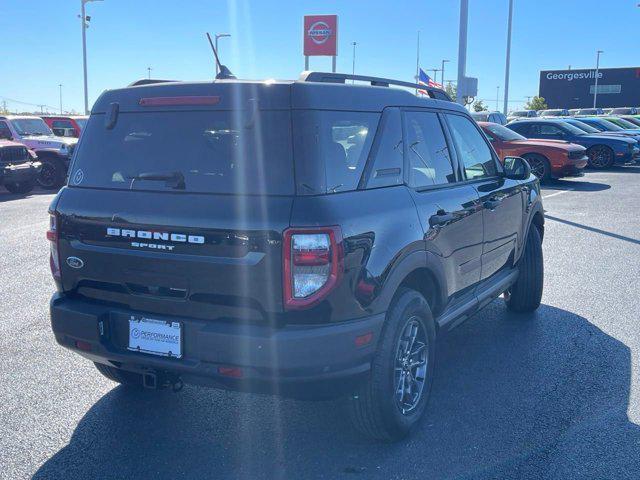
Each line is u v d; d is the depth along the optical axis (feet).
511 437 13.46
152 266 11.92
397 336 12.59
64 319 12.80
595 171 73.26
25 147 53.62
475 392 15.62
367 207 11.96
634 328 20.22
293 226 10.89
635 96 240.32
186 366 11.66
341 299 11.25
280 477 12.07
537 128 75.36
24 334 19.45
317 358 11.12
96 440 13.37
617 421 14.08
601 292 24.26
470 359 17.76
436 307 14.65
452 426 13.94
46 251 30.40
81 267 12.78
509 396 15.39
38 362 17.35
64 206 12.92
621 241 33.68
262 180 11.36
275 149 11.38
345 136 12.19
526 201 20.12
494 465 12.39
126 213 12.10
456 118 16.87
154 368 12.22
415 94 15.26
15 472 12.16
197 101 12.10
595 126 86.22
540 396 15.39
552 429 13.78
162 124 12.42
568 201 48.75
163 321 11.91
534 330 20.13
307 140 11.34
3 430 13.70
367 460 12.63
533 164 59.26
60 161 58.70
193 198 11.66
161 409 14.80
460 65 57.57
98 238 12.48
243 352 11.16
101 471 12.24
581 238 34.50
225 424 14.15
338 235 11.07
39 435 13.53
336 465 12.48
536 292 21.26
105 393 15.57
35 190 58.44
